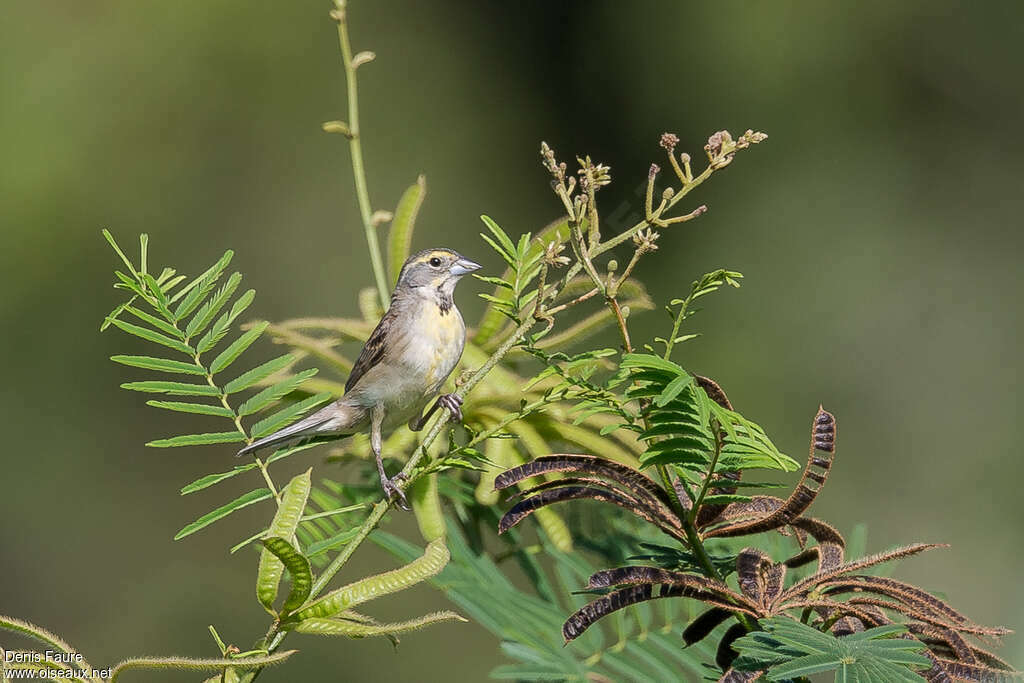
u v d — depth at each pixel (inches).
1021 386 618.2
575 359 134.1
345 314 661.9
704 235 667.4
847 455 612.1
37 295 619.5
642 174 700.0
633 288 207.9
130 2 674.2
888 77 692.7
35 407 605.3
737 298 644.7
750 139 129.6
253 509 582.6
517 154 717.3
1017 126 677.9
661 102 706.2
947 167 679.1
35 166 634.2
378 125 697.6
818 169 680.4
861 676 104.0
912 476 604.7
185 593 571.8
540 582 191.6
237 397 514.0
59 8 668.1
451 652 492.4
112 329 622.2
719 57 700.0
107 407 610.9
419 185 235.8
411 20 719.7
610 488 131.5
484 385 212.7
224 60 679.7
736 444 124.0
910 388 629.9
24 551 581.0
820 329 641.0
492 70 725.9
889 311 645.9
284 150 682.8
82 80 658.2
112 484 598.5
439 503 192.1
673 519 132.9
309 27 696.4
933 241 666.2
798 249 661.3
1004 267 650.2
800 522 137.8
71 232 633.6
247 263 664.4
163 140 665.0
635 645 172.4
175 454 599.5
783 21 697.0
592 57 725.9
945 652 120.1
